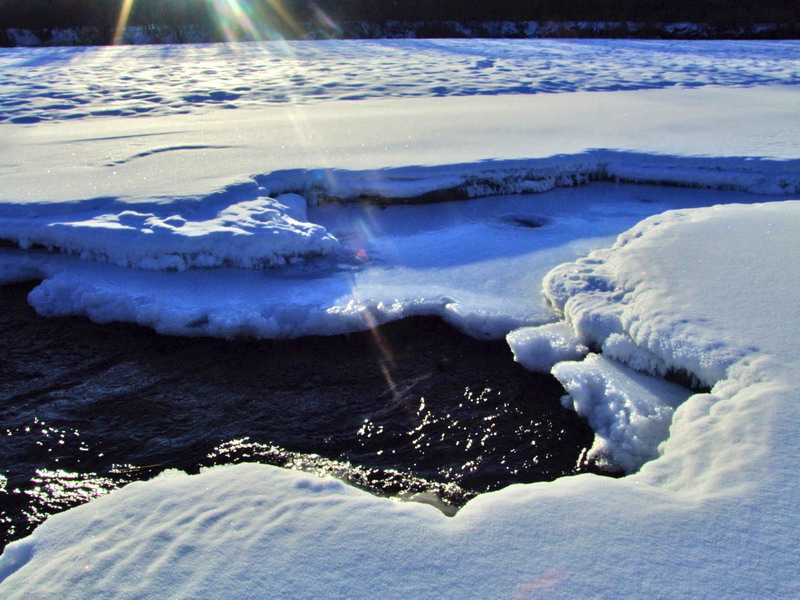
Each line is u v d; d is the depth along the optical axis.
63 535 1.93
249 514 1.93
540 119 7.58
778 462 1.98
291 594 1.63
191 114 8.27
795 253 3.45
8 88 10.18
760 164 5.59
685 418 2.38
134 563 1.76
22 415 2.98
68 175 5.27
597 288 3.62
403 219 5.19
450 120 7.57
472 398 3.09
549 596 1.59
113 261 4.25
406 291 3.92
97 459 2.72
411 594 1.62
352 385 3.20
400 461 2.70
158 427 2.91
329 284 4.04
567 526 1.82
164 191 4.82
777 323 2.81
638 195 5.64
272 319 3.62
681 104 8.64
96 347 3.52
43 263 4.30
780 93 9.62
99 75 11.82
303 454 2.74
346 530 1.85
